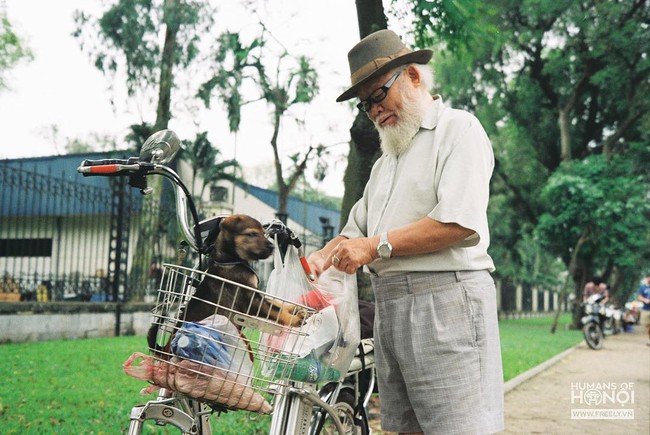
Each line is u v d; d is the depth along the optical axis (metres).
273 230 2.31
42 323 10.54
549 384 9.31
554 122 27.47
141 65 15.80
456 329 2.44
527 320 35.94
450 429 2.39
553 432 6.07
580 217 22.19
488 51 23.00
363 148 6.38
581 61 25.33
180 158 19.91
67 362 8.10
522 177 28.61
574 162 23.81
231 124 16.34
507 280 36.31
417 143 2.54
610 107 26.94
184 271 2.10
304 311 2.12
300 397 2.26
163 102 16.64
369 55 2.52
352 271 2.39
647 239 24.89
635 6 23.91
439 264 2.46
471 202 2.34
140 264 13.09
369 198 2.91
